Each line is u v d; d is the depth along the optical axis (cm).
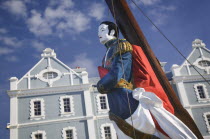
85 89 3300
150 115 666
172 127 651
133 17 763
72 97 3250
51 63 3412
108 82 699
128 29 779
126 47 741
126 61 730
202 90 3425
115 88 712
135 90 694
